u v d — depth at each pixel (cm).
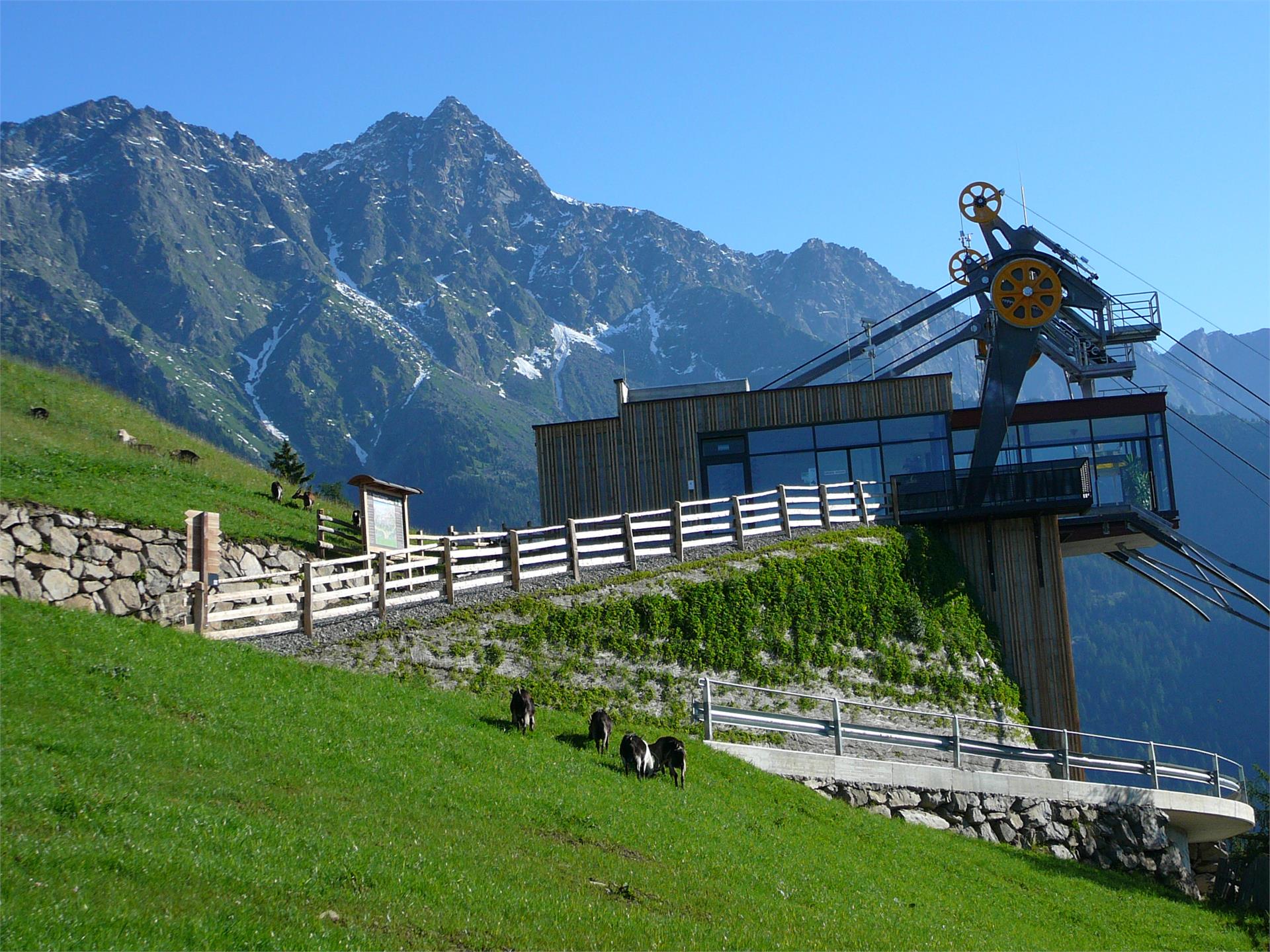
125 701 1873
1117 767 3222
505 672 2872
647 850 1867
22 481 3008
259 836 1484
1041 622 3928
